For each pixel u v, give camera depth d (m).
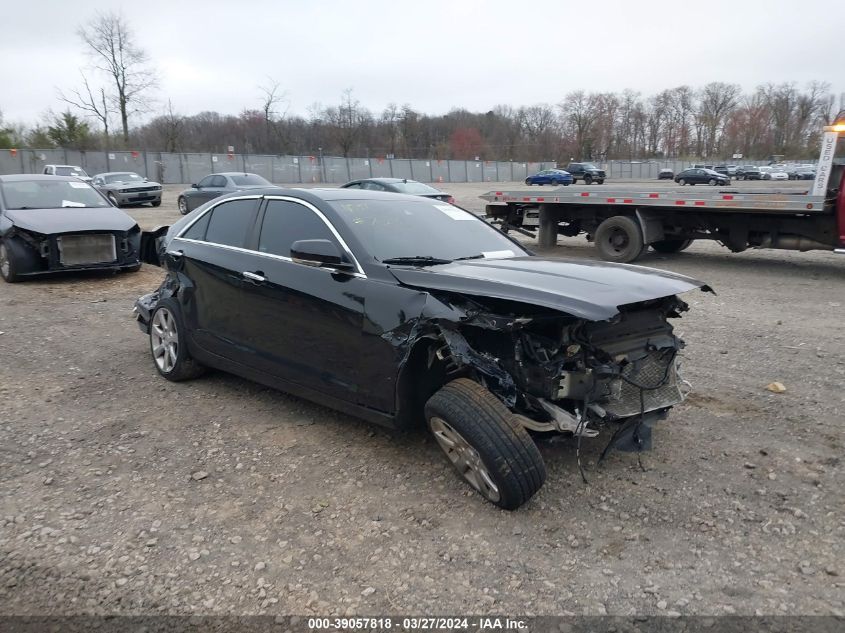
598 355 3.48
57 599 2.82
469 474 3.62
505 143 89.19
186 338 5.30
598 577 2.96
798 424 4.56
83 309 8.29
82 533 3.30
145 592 2.87
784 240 10.94
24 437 4.41
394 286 3.81
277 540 3.25
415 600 2.82
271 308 4.47
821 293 9.25
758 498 3.61
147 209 25.67
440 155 79.88
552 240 13.78
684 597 2.82
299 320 4.27
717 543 3.20
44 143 59.66
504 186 52.31
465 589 2.89
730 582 2.91
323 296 4.09
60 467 3.99
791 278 10.55
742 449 4.18
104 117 63.34
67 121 59.91
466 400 3.40
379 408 3.88
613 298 3.27
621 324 3.74
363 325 3.87
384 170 58.78
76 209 10.53
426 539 3.25
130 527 3.35
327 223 4.33
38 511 3.50
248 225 4.91
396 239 4.30
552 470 3.91
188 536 3.28
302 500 3.62
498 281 3.50
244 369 4.80
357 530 3.33
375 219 4.43
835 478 3.81
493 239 4.84
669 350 3.87
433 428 3.66
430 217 4.77
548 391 3.42
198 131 72.75
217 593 2.86
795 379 5.48
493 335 3.55
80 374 5.72
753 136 89.69
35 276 10.63
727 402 4.97
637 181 60.88
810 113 88.56
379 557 3.11
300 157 54.44
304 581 2.94
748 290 9.52
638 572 2.99
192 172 50.22
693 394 5.14
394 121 81.94
